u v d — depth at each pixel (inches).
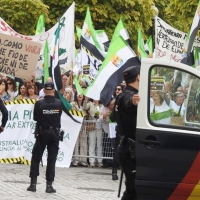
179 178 339.9
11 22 1144.8
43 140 528.1
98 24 1430.9
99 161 722.8
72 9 765.9
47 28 1406.3
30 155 706.8
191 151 339.9
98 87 620.1
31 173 532.4
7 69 620.1
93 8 1405.0
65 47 759.1
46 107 527.2
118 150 360.8
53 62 690.2
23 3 1136.8
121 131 358.6
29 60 619.2
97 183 599.8
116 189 566.9
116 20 1423.5
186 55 684.7
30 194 515.5
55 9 1405.0
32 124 706.8
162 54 730.2
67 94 717.9
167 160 341.1
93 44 785.6
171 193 341.7
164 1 1616.6
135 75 359.3
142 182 343.9
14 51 618.8
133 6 1462.8
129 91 357.7
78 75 773.9
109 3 1423.5
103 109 701.9
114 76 618.2
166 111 345.4
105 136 708.0
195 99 346.6
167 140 341.4
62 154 708.0
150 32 1592.0
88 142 715.4
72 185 578.9
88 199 502.3
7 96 727.1
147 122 343.9
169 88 346.0
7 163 716.0
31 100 706.2
